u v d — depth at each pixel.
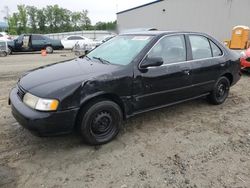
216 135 3.77
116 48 4.12
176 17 23.25
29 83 3.24
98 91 3.17
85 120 3.16
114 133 3.50
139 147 3.38
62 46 19.38
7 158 3.06
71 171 2.84
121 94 3.41
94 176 2.76
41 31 76.56
